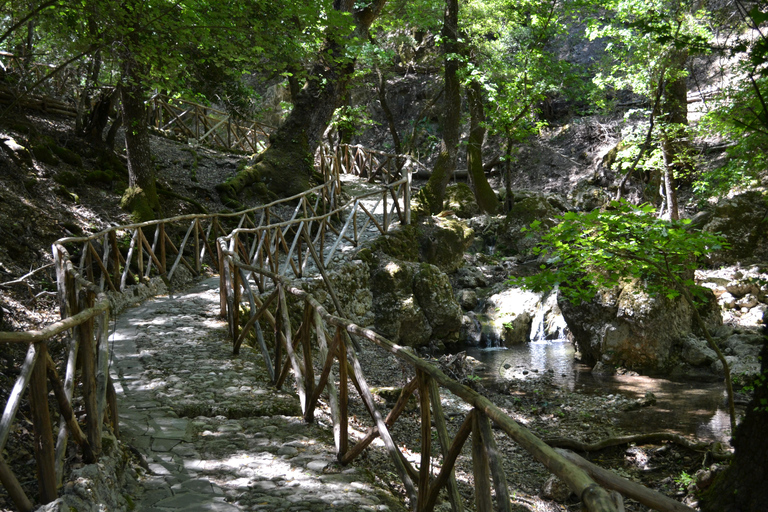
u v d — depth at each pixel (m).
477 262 15.05
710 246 5.90
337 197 14.16
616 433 7.09
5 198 8.45
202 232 9.99
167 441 3.99
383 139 24.59
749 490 4.66
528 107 15.91
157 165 12.90
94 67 10.44
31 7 6.75
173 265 9.30
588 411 7.96
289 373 5.79
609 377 9.70
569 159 20.69
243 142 19.11
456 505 2.65
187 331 6.86
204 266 10.34
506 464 6.20
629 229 6.02
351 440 4.82
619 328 9.96
